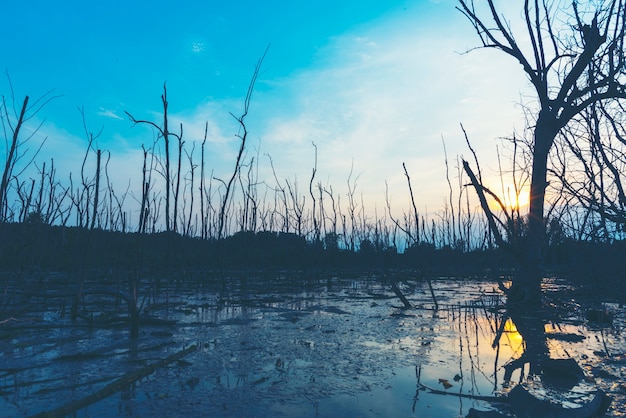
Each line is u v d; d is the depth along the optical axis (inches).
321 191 877.2
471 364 194.4
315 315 346.9
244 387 159.8
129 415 132.4
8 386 160.1
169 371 181.9
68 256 627.5
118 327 282.5
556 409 131.0
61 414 131.1
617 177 151.4
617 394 153.3
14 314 310.7
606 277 243.1
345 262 1008.2
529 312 354.3
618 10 152.6
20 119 234.8
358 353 214.5
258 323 303.9
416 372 181.3
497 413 128.6
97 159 322.7
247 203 677.9
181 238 709.3
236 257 887.1
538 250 382.3
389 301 452.1
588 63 158.1
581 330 283.0
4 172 236.4
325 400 146.5
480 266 832.3
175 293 505.0
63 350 217.6
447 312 368.8
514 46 373.1
